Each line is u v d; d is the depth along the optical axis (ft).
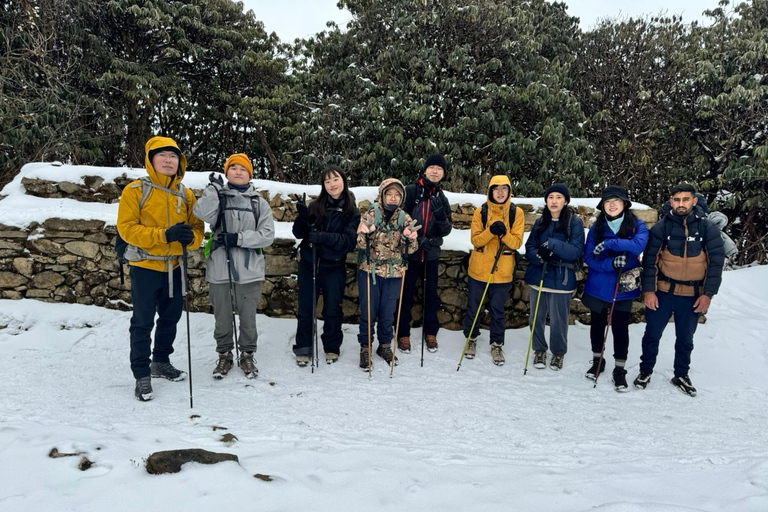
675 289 12.09
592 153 35.96
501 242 13.60
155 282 10.50
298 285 13.16
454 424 10.09
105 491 6.07
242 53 44.98
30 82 31.37
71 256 15.69
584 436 9.77
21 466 6.61
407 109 32.78
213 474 6.56
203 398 10.67
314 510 5.91
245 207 11.68
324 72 39.78
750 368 14.21
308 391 11.43
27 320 14.57
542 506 6.15
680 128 38.40
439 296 16.01
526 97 33.42
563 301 13.26
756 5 36.91
